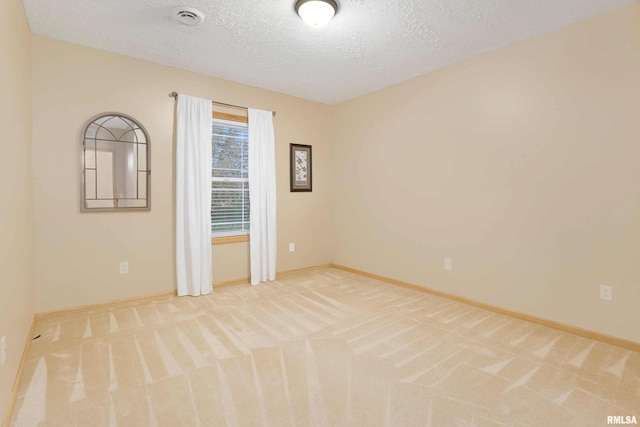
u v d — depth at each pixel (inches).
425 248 142.9
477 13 93.1
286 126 170.4
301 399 68.3
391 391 71.2
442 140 134.8
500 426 60.6
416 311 120.3
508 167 115.0
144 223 128.9
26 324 89.1
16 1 78.4
